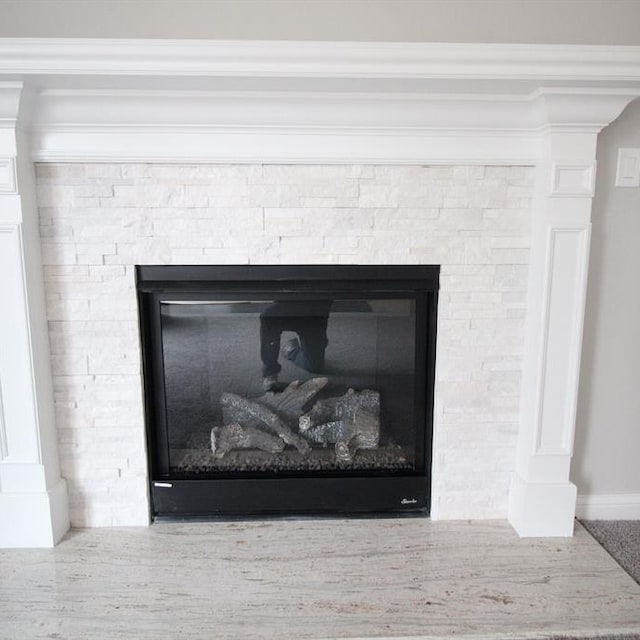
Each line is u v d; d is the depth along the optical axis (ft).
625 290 5.52
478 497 5.81
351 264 5.33
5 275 4.92
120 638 4.26
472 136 5.04
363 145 5.02
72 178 5.03
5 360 5.07
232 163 5.04
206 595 4.72
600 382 5.71
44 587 4.80
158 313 5.45
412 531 5.63
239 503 5.77
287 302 5.48
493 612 4.54
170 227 5.16
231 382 5.74
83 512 5.67
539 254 5.19
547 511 5.52
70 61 4.21
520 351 5.52
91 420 5.50
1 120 4.57
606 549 5.44
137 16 4.94
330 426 5.90
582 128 4.83
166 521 5.78
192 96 4.68
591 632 4.35
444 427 5.65
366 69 4.31
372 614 4.51
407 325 5.61
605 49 4.29
